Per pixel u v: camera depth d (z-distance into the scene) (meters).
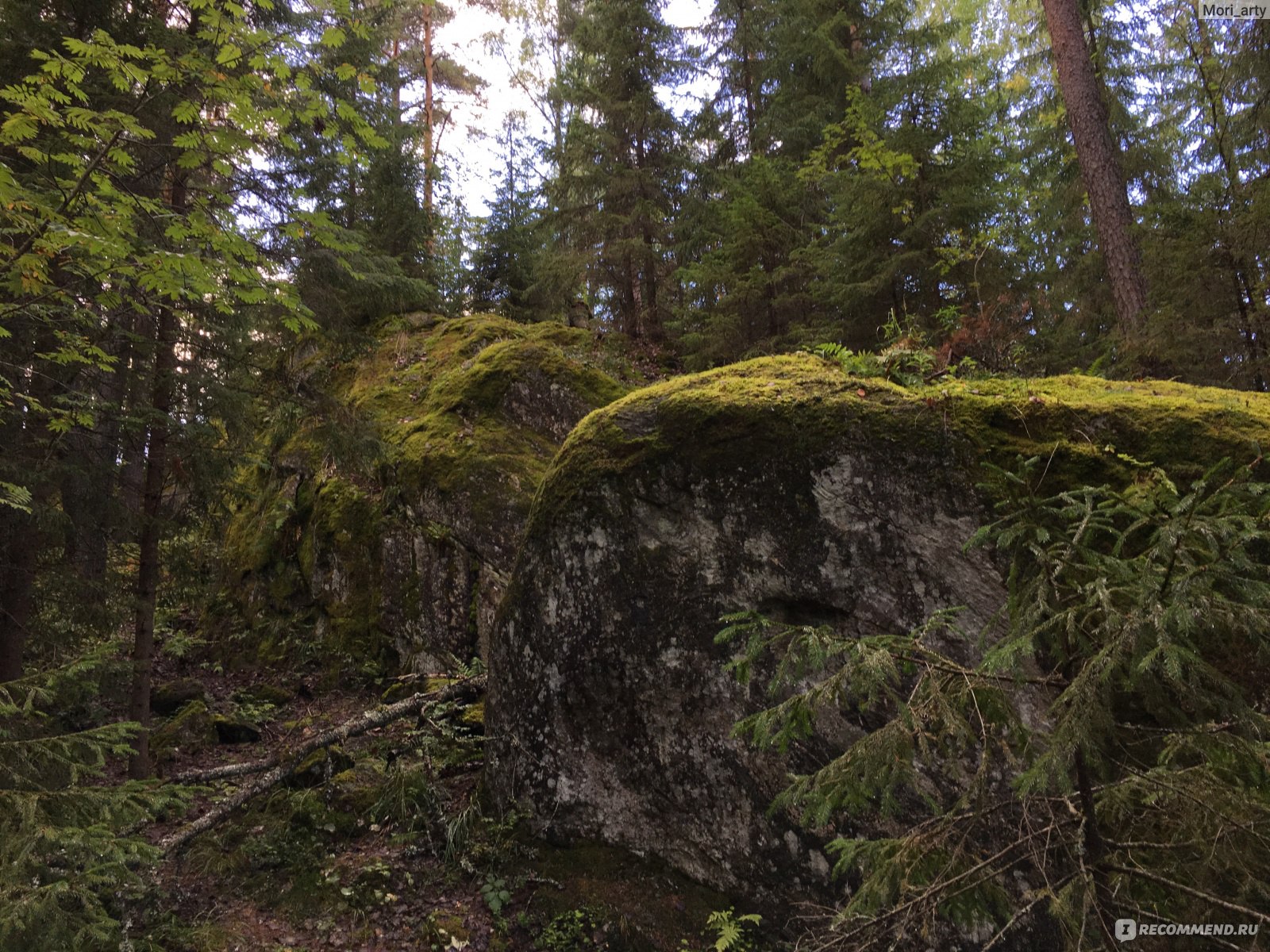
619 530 4.71
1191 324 6.68
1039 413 3.81
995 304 6.93
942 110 7.98
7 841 2.82
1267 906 1.69
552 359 9.52
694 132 13.91
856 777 2.05
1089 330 10.94
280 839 4.90
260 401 6.58
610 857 4.50
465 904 4.40
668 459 4.60
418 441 8.99
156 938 3.94
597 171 12.53
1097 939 1.77
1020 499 1.98
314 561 9.42
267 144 5.02
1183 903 1.78
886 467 4.00
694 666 4.39
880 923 2.14
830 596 4.02
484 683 6.55
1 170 2.96
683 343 10.84
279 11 6.51
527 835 4.77
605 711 4.66
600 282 13.80
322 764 5.54
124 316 5.48
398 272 8.29
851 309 8.23
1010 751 2.04
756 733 2.29
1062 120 12.59
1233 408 3.55
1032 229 13.08
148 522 5.69
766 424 4.33
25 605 5.26
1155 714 1.74
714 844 4.21
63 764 3.44
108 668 4.89
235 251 3.96
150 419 5.32
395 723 6.43
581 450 4.96
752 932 3.95
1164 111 13.62
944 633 3.65
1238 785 1.73
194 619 10.48
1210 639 2.48
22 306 3.65
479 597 7.68
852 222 8.14
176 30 5.14
